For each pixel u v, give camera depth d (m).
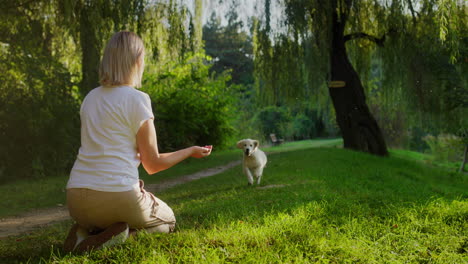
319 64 14.20
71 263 2.34
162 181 10.30
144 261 2.34
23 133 10.72
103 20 11.59
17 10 11.88
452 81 14.11
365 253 2.65
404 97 15.39
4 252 2.84
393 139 28.41
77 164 2.47
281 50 14.45
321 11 13.88
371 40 15.77
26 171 10.81
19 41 11.51
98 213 2.46
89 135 2.45
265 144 35.66
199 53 19.16
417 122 16.03
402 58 14.41
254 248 2.66
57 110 11.60
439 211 3.89
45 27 12.89
